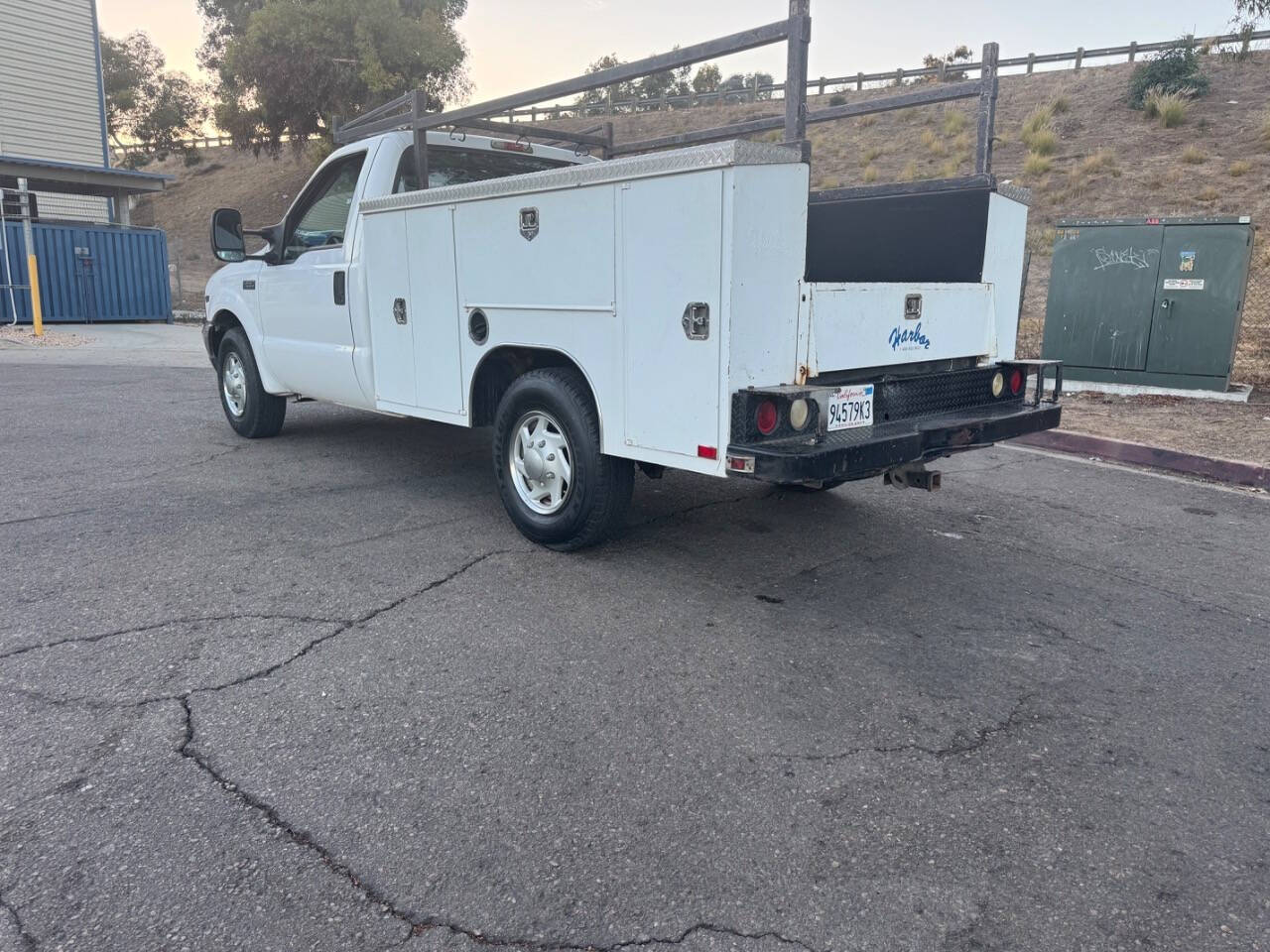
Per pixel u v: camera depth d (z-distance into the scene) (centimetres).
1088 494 647
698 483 653
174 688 335
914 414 447
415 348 541
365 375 590
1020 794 280
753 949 217
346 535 516
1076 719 328
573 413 445
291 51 3662
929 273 507
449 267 501
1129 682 357
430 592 432
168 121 5388
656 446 404
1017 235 505
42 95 2395
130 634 380
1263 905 234
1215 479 692
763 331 372
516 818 264
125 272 2152
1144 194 2116
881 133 3166
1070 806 275
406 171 587
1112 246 976
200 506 568
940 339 457
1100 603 440
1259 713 335
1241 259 917
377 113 644
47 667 349
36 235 1984
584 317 427
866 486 655
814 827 262
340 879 238
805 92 392
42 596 418
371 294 567
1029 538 540
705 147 359
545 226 438
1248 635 405
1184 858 252
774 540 525
